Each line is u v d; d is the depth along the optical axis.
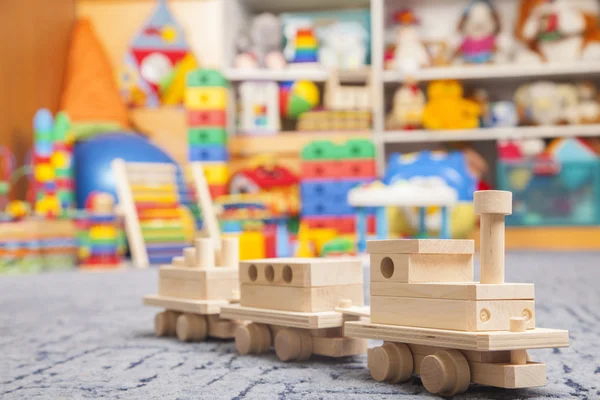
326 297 1.07
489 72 4.08
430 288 0.88
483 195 0.86
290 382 0.92
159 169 3.72
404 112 4.05
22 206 3.18
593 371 0.97
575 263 2.95
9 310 1.74
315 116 3.99
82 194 3.80
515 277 2.33
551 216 4.04
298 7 4.41
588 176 3.97
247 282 1.16
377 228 3.09
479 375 0.85
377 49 4.04
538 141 3.98
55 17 4.30
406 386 0.90
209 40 4.44
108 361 1.09
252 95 4.04
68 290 2.22
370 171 3.75
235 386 0.90
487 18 4.15
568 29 4.08
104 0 4.48
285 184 3.94
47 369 1.04
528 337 0.83
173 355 1.13
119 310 1.72
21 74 3.80
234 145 4.05
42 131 3.36
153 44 4.40
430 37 4.41
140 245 3.42
